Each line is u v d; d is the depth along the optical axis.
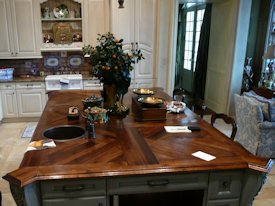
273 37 5.52
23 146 4.11
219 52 5.85
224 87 5.64
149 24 5.11
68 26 5.18
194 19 7.27
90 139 2.08
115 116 2.66
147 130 2.30
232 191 1.82
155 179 1.70
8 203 2.72
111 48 2.48
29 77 5.20
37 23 4.99
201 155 1.84
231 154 1.88
